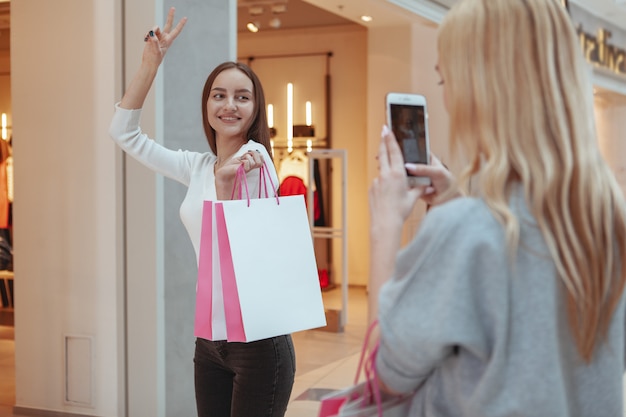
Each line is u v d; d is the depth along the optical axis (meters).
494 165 1.00
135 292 3.91
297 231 2.12
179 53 3.96
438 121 9.05
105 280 3.97
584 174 1.01
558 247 0.99
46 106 4.09
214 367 2.29
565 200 0.99
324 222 10.03
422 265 1.00
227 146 2.35
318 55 10.16
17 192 4.17
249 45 10.46
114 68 3.92
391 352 1.03
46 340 4.12
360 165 10.04
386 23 8.59
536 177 0.99
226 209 2.01
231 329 2.04
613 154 13.73
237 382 2.19
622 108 13.52
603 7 10.45
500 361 0.96
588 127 1.03
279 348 2.17
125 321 3.95
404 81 8.66
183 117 3.98
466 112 1.05
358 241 10.08
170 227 3.95
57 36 4.05
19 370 4.20
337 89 10.11
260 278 2.04
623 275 1.04
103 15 3.94
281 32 10.27
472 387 1.00
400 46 8.66
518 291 0.98
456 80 1.06
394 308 1.01
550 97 1.01
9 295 8.03
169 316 3.95
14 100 4.16
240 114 2.30
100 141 3.97
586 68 1.05
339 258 10.09
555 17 1.03
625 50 12.07
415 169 1.19
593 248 1.00
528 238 0.99
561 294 1.00
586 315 1.01
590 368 1.04
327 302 8.62
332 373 5.40
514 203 1.00
